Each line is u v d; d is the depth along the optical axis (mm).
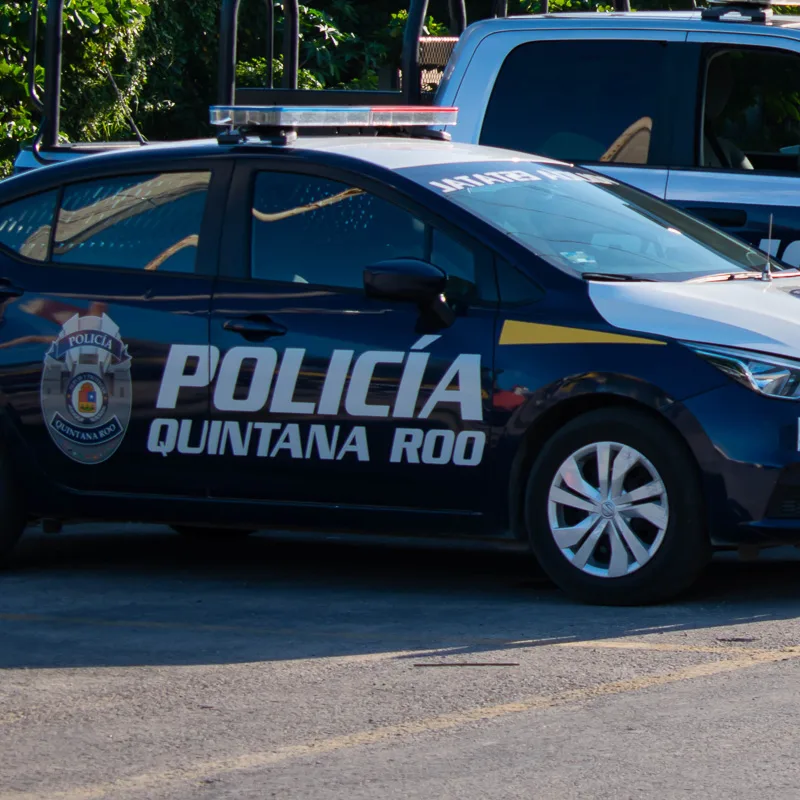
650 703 11047
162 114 44375
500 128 20094
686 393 13688
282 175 15438
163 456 15461
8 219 16500
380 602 14609
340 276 15016
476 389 14320
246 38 47188
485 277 14531
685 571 13883
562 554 14219
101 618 14180
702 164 19344
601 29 19859
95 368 15695
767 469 13617
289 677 11977
